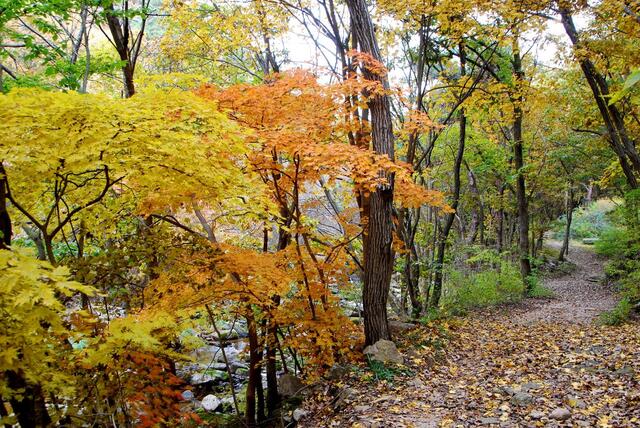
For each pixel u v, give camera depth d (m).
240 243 10.25
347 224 8.45
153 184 4.94
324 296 7.73
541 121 19.91
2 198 4.48
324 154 5.93
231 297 6.34
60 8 6.78
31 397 4.19
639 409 5.00
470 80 13.76
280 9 10.95
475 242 27.08
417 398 6.15
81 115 3.78
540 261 23.50
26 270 2.94
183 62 13.62
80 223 6.49
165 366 5.68
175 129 4.55
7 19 6.45
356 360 7.66
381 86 6.95
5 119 3.62
